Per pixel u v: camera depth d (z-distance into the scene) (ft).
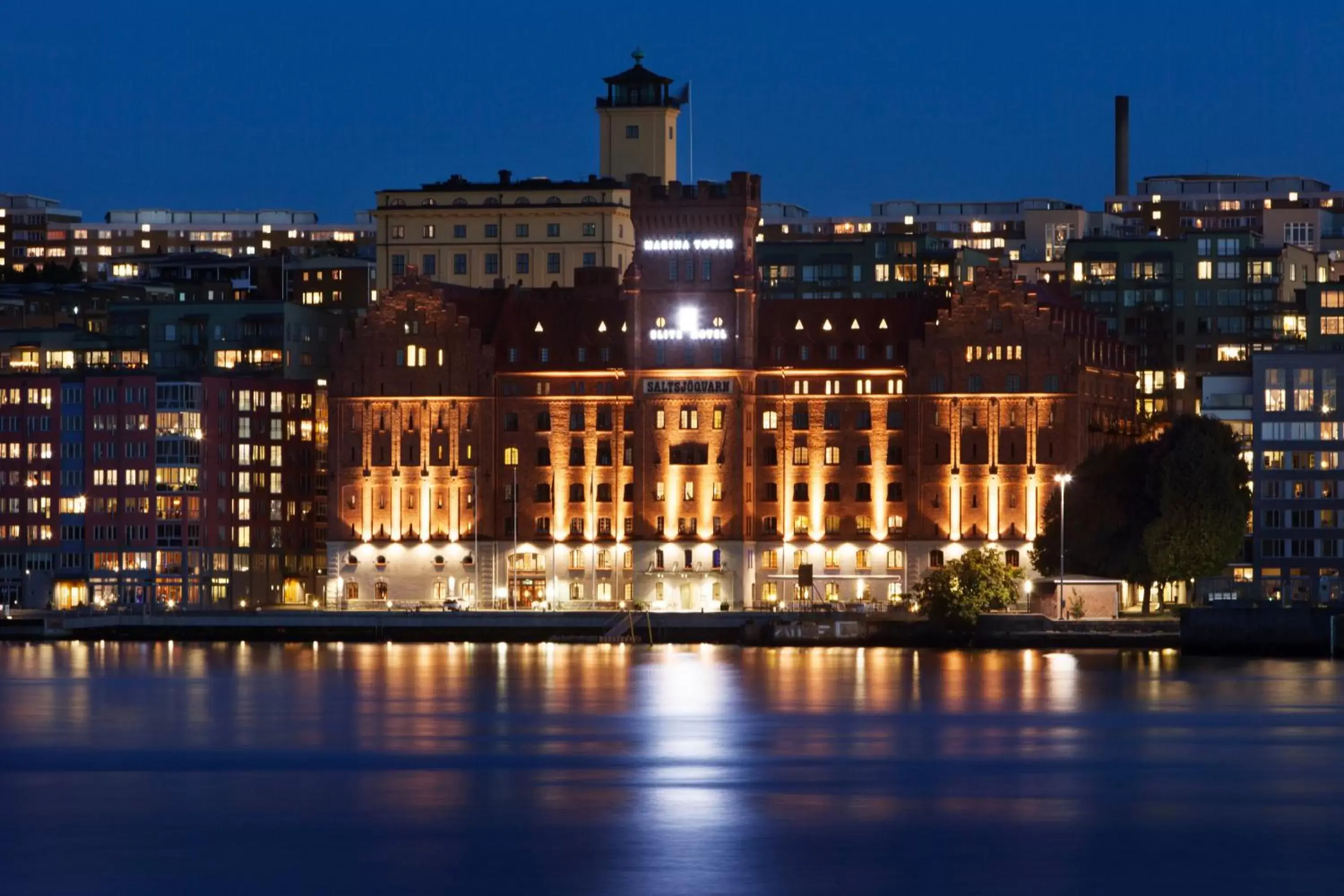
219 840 596.70
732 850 581.12
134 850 583.17
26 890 537.24
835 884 540.93
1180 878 549.54
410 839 597.11
